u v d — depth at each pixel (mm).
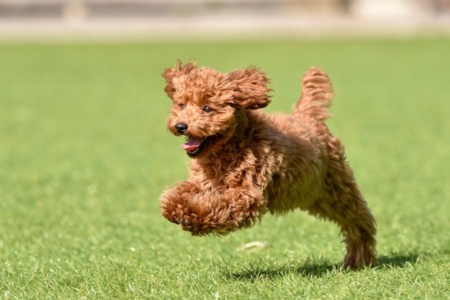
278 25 51156
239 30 50344
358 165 15883
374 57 38219
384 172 15109
